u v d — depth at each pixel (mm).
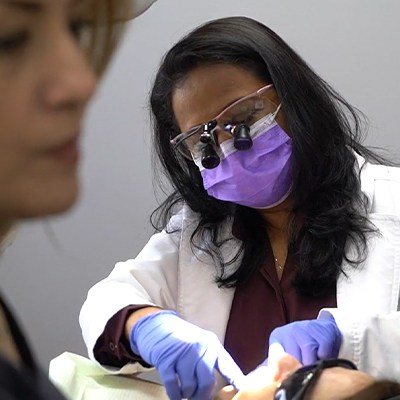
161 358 1215
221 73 1331
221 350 1232
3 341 501
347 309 1313
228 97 1334
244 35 1340
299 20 2072
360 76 2074
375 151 1862
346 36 2061
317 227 1381
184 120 1372
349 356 1188
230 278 1440
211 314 1443
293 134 1348
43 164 450
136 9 627
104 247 2258
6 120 438
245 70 1340
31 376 418
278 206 1432
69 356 1340
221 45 1328
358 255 1375
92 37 546
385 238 1391
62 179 457
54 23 455
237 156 1355
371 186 1496
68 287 2297
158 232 1646
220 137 1358
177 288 1508
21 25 441
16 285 2303
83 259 2273
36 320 2330
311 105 1355
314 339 1178
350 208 1408
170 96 1394
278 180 1371
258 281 1439
